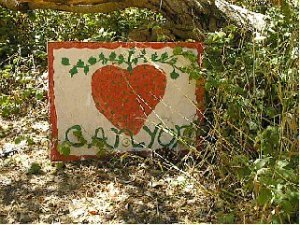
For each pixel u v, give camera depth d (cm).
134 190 252
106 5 340
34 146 299
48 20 454
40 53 411
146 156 280
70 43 269
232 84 258
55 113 274
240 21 315
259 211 221
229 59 279
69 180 261
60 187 255
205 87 254
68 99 273
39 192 251
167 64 275
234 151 245
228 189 243
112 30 418
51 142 275
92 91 274
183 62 274
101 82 274
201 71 264
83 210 237
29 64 401
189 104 279
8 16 454
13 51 424
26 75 371
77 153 277
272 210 217
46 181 260
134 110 277
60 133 275
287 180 207
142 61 274
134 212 236
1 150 294
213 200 241
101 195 249
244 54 278
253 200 222
